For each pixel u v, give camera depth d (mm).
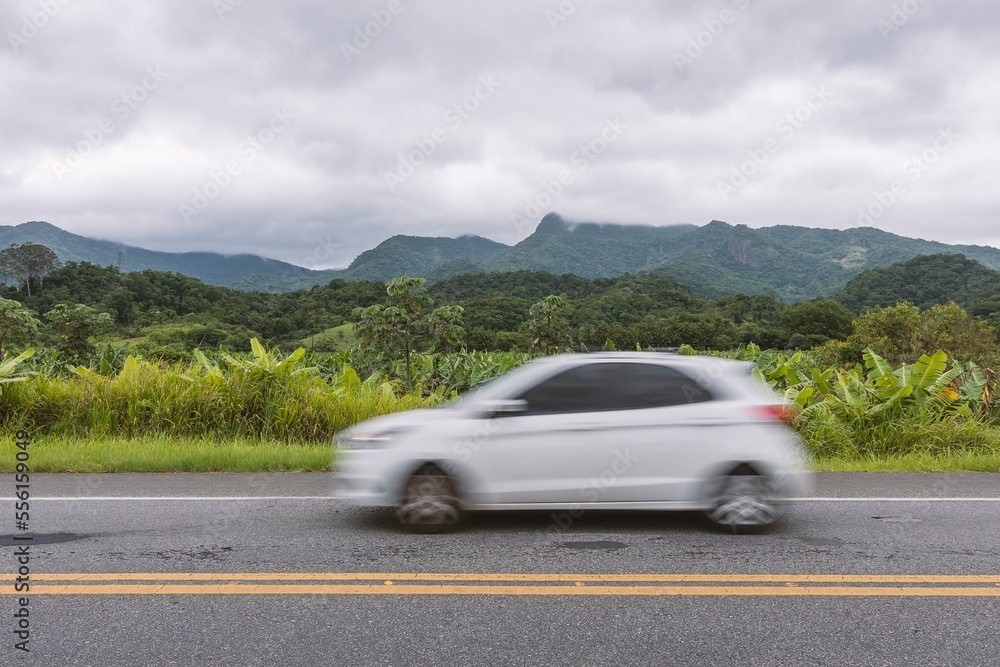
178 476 7648
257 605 3834
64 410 10477
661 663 3168
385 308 16734
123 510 5980
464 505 5238
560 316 19359
